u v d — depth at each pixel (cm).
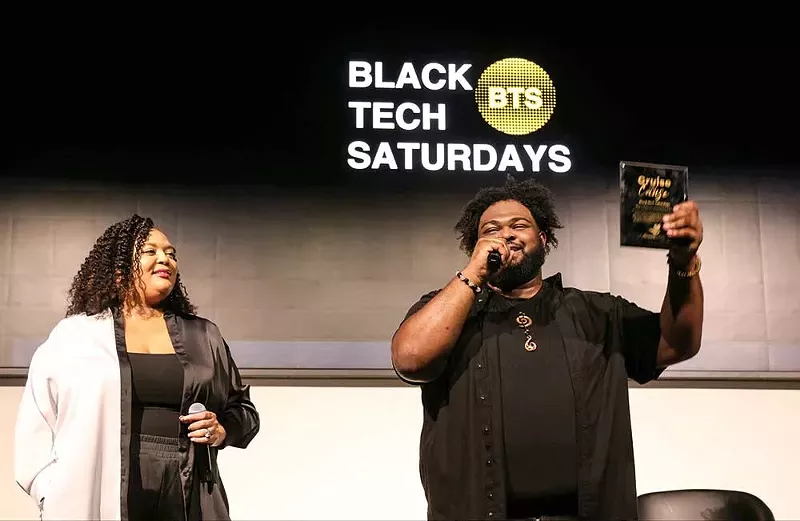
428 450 209
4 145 344
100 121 349
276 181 348
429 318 206
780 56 369
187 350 247
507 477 203
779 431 340
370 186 350
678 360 220
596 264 348
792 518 333
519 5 369
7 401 327
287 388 336
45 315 333
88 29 356
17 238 337
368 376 337
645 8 371
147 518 227
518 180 353
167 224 343
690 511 270
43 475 225
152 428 233
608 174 356
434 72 361
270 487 327
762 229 355
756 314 348
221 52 357
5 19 354
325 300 341
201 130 351
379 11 365
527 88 362
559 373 210
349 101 356
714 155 360
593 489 203
